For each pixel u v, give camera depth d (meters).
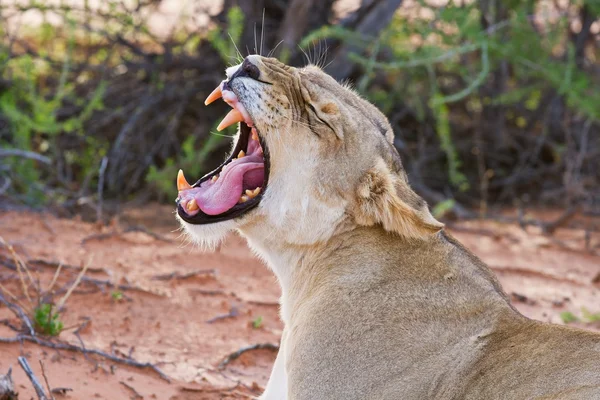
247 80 6.16
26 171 12.10
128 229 10.98
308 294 6.32
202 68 13.89
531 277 11.28
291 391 6.00
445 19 12.64
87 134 13.31
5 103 11.98
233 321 8.89
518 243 12.72
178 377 7.51
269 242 6.42
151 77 14.01
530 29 13.15
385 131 6.58
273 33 13.75
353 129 6.23
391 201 5.99
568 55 14.48
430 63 12.62
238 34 12.38
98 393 6.86
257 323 8.77
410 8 14.25
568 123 14.71
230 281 9.97
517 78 15.50
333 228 6.25
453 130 15.05
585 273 11.70
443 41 12.84
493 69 14.41
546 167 15.12
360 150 6.21
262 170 6.38
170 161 12.60
